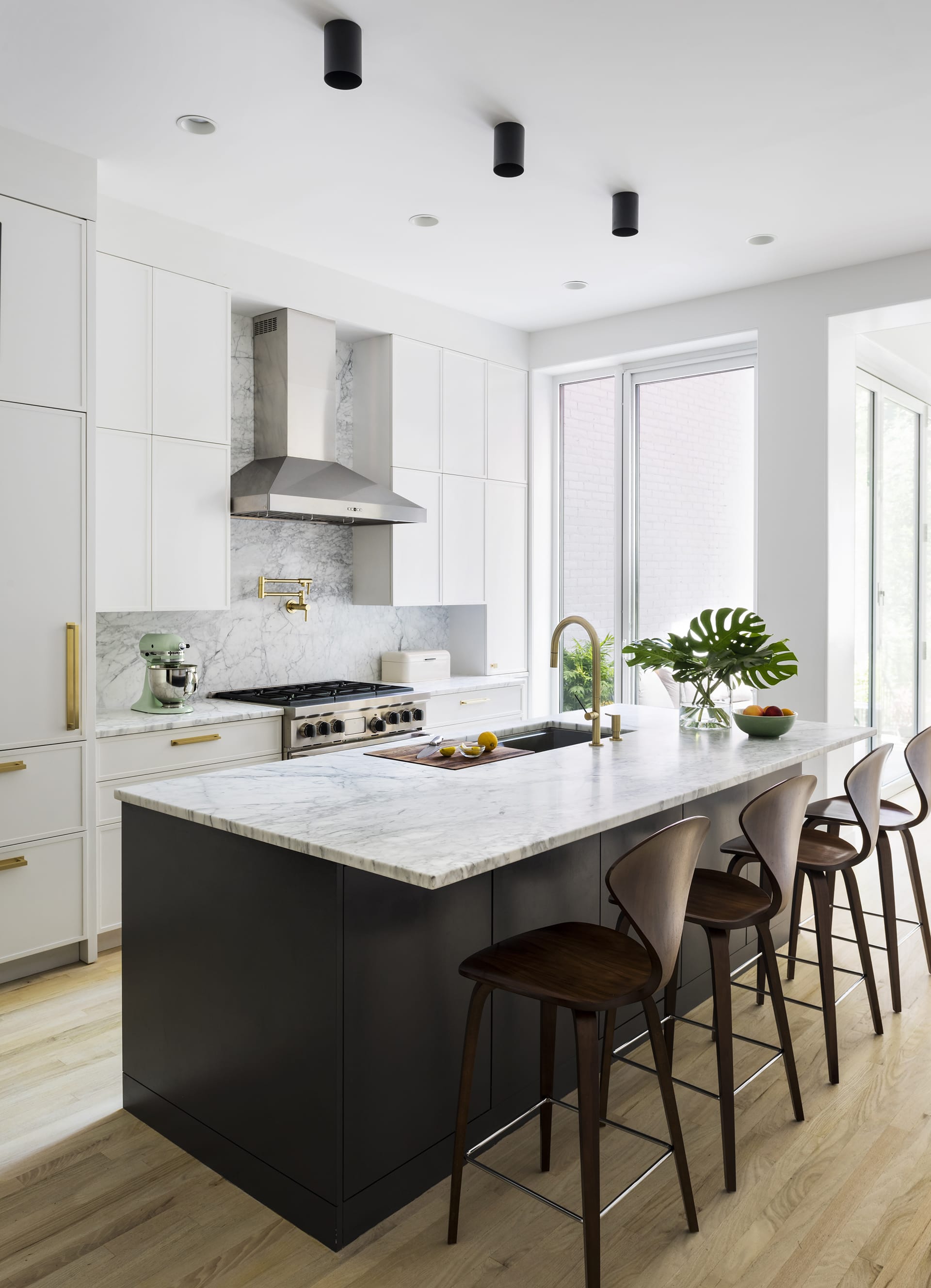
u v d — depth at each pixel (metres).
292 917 1.97
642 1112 2.44
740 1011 3.05
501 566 5.66
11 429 3.18
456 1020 2.16
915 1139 2.30
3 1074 2.67
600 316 5.43
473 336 5.40
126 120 3.09
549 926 2.25
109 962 3.49
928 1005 3.07
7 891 3.23
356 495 4.46
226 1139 2.16
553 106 3.00
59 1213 2.04
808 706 4.76
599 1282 1.73
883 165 3.44
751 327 4.88
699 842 1.92
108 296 3.70
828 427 4.65
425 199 3.72
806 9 2.49
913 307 4.44
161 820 2.31
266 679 4.80
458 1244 1.93
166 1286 1.82
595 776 2.60
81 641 3.39
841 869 2.86
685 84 2.87
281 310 4.44
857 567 5.66
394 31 2.58
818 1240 1.93
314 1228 1.95
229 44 2.65
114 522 3.73
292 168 3.44
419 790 2.41
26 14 2.50
